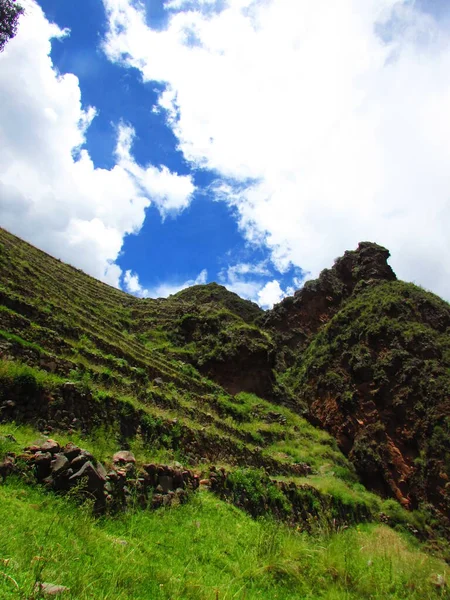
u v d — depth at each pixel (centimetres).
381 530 2531
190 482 1477
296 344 6009
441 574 1230
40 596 494
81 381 1650
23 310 2017
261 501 1766
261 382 4309
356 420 4228
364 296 5566
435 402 3803
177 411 2319
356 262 6384
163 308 4966
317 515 2106
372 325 4762
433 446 3597
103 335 2791
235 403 3594
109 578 645
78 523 795
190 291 7281
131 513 1059
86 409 1517
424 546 2873
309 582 955
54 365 1638
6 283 2256
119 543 830
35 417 1328
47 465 960
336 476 3338
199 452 1994
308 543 1263
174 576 770
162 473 1317
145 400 2086
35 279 2845
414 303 4906
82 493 929
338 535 1370
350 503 2555
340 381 4600
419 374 4062
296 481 2442
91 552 718
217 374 4050
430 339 4303
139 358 2862
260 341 4478
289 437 3659
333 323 5322
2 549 597
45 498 857
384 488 3725
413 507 3500
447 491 3366
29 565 568
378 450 3897
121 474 1130
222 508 1423
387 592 1010
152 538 980
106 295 4700
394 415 4019
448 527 3222
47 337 1870
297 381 5181
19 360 1493
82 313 2989
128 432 1652
